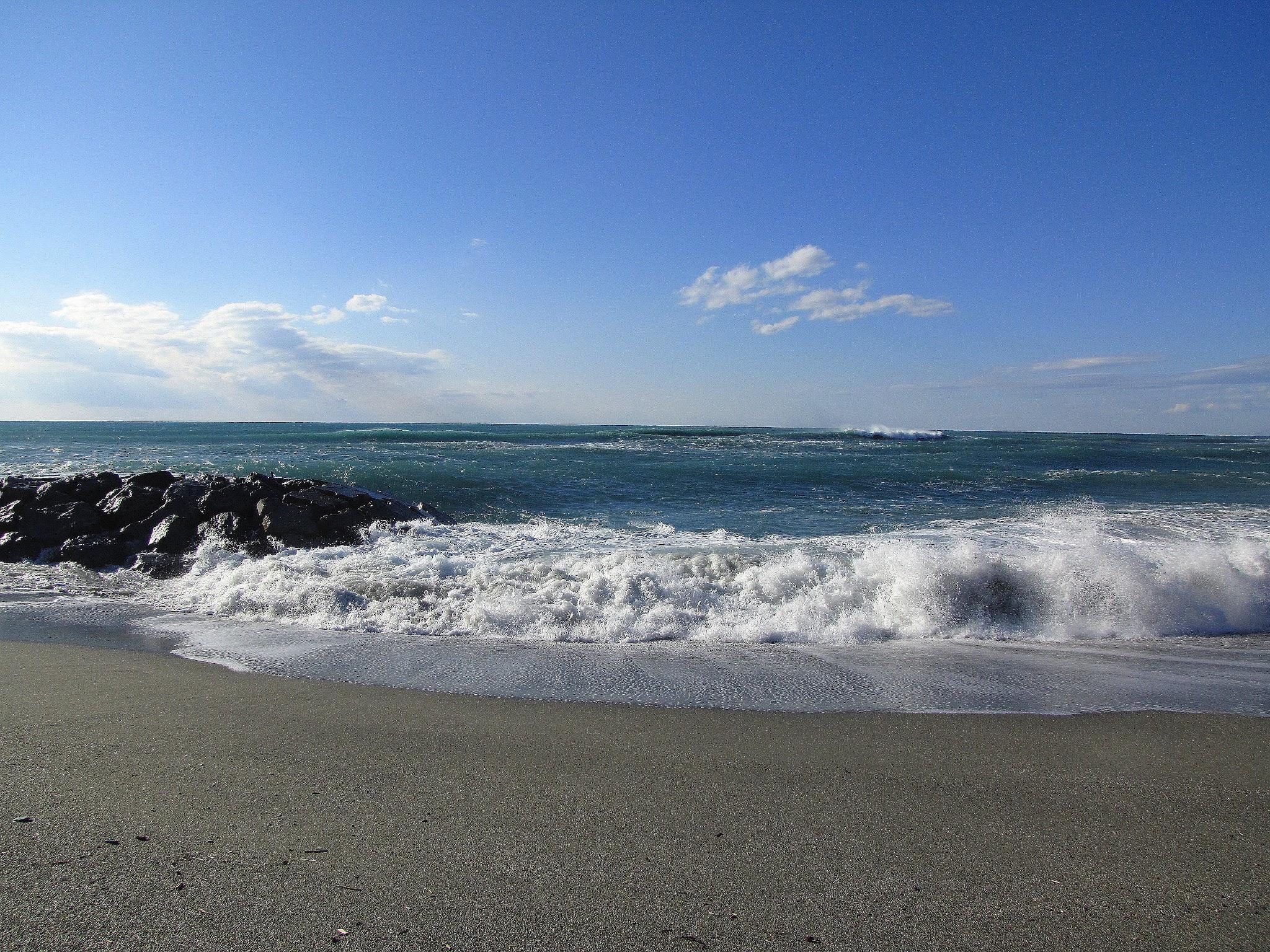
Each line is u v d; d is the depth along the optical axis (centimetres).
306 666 493
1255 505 1468
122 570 862
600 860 250
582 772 326
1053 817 288
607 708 416
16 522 941
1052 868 250
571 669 496
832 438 3975
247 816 276
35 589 747
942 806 297
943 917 221
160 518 979
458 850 255
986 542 1004
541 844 260
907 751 356
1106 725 397
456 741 360
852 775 326
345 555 880
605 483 1602
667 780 319
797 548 939
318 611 649
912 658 540
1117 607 650
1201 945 209
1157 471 2138
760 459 2225
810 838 268
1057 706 429
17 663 485
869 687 461
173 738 354
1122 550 738
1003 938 211
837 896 231
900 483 1758
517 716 399
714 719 400
